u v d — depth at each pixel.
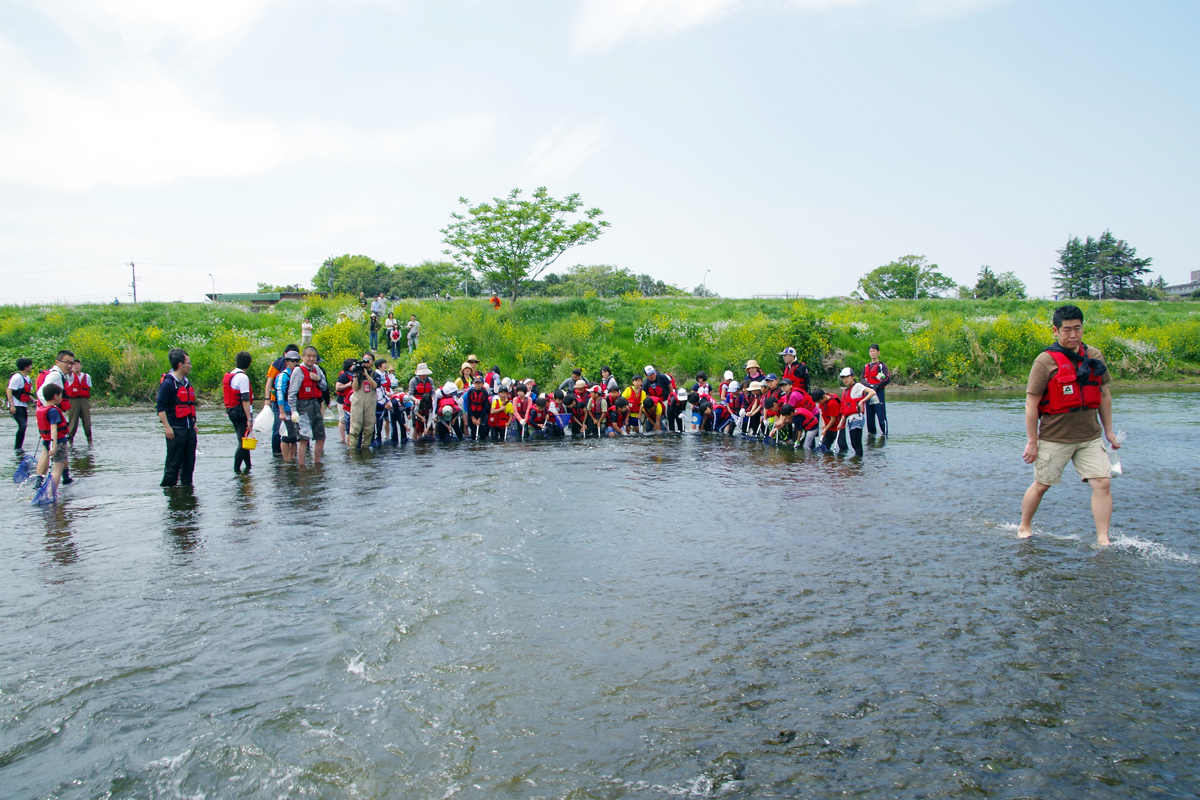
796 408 12.76
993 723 3.10
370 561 5.46
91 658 3.80
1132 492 8.01
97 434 15.46
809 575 5.13
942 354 31.23
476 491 8.28
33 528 6.69
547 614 4.41
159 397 8.60
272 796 2.64
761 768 2.78
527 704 3.30
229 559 5.57
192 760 2.87
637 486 8.67
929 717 3.16
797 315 30.52
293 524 6.70
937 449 12.20
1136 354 32.41
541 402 14.76
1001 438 13.79
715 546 5.91
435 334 28.73
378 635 4.07
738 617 4.34
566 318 32.31
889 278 89.00
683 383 28.33
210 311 33.28
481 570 5.24
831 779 2.70
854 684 3.47
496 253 32.44
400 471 9.95
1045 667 3.62
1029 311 42.84
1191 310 46.53
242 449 9.90
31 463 9.13
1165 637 3.96
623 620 4.31
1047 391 5.84
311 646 3.93
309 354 10.78
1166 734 3.00
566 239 32.34
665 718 3.17
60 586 4.96
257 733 3.06
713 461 10.94
